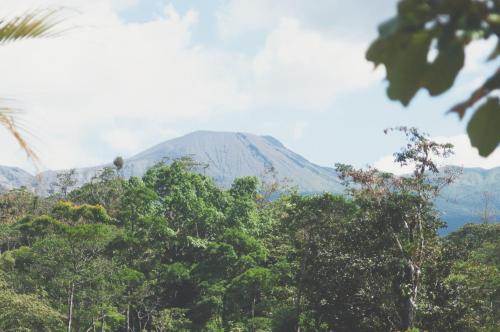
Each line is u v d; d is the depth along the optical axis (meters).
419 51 1.08
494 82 1.10
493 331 16.92
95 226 56.06
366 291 36.38
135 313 66.19
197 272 67.06
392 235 36.34
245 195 85.50
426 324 34.69
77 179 107.12
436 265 36.03
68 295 54.16
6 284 50.94
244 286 59.22
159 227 71.50
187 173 86.31
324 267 39.03
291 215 48.47
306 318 46.91
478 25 1.06
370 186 36.06
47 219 77.19
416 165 35.66
